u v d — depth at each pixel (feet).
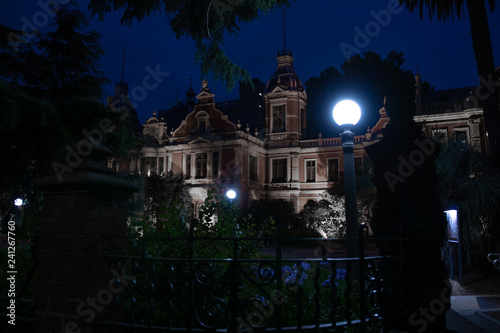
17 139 11.82
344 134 23.41
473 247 37.42
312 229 83.41
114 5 23.97
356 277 22.34
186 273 14.28
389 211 12.67
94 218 9.71
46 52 33.09
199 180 109.19
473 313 17.03
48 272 9.81
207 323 13.15
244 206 101.65
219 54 25.39
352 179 23.11
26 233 15.92
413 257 11.90
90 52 34.47
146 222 18.70
